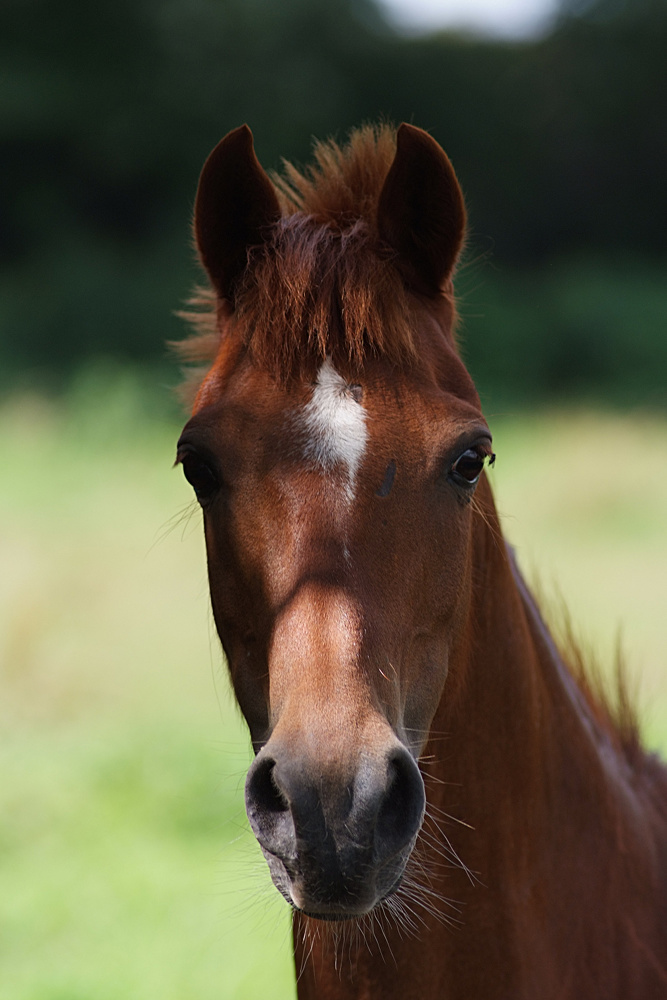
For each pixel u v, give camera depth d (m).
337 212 3.59
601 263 47.53
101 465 22.62
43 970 6.88
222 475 3.20
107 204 49.28
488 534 3.64
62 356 34.81
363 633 2.93
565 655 4.46
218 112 47.31
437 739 3.55
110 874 8.09
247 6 48.53
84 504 19.28
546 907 3.65
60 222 46.69
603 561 15.81
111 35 47.38
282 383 3.21
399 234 3.57
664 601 13.73
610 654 11.15
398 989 3.47
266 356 3.24
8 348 34.78
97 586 14.25
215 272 3.68
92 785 9.37
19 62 47.12
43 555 15.30
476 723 3.58
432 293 3.62
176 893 7.80
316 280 3.27
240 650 3.32
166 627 13.09
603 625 12.59
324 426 3.13
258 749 3.30
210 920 7.46
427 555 3.16
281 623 3.00
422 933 3.45
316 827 2.69
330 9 50.56
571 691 4.06
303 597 2.97
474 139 52.41
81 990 6.64
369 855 2.71
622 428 25.03
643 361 35.94
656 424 26.56
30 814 8.88
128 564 15.22
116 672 11.80
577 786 3.81
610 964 3.72
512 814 3.60
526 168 52.69
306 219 3.50
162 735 10.24
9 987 6.69
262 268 3.40
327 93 49.66
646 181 52.12
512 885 3.56
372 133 3.83
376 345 3.25
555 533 17.77
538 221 52.94
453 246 3.55
